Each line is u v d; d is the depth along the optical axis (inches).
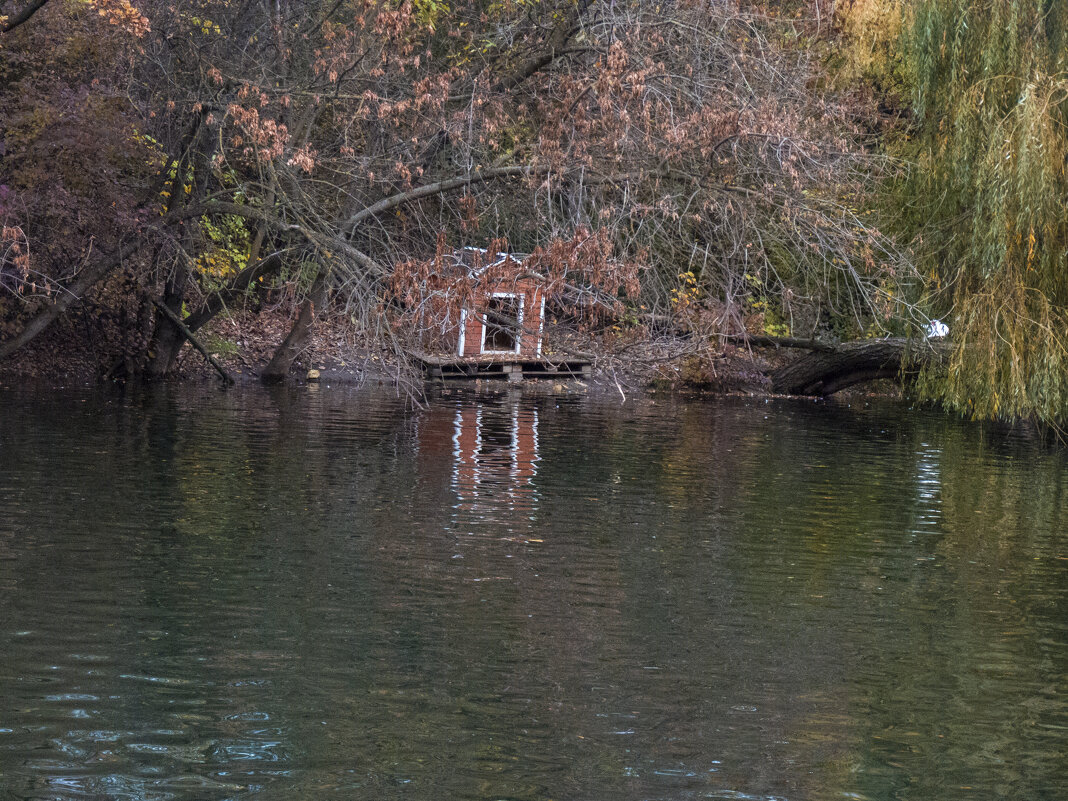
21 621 508.7
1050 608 585.3
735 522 756.0
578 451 1029.8
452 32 1314.0
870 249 1298.0
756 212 1249.4
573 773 385.7
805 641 523.5
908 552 693.9
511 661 483.5
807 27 1373.0
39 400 1230.9
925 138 1296.8
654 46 1143.0
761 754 405.7
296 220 1302.9
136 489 778.8
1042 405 1194.0
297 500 767.7
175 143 1352.1
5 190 1213.1
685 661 491.2
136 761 383.9
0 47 1230.9
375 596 563.5
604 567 631.8
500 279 1000.9
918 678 482.0
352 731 411.8
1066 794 383.2
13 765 377.4
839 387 1691.7
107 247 1352.1
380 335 1151.0
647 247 1176.2
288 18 1318.9
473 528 708.0
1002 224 1140.5
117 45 1302.9
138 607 533.3
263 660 474.9
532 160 1145.4
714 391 1695.4
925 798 376.5
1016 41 1174.3
